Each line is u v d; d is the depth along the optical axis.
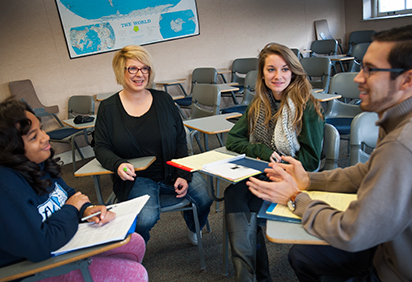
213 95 3.18
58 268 1.04
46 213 1.11
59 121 4.30
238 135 1.88
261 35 5.96
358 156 1.64
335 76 3.14
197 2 5.18
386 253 0.96
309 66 4.31
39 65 4.23
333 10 6.91
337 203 1.06
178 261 2.00
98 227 1.12
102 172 1.75
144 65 1.83
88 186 3.43
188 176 1.85
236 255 1.39
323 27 6.70
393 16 6.21
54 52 4.29
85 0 4.32
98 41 4.50
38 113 4.07
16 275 0.96
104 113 1.90
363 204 0.83
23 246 0.98
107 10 4.48
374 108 0.92
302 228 0.97
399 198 0.79
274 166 1.11
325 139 1.70
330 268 1.13
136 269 1.28
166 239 2.27
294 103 1.64
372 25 6.65
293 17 6.31
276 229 0.97
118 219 1.16
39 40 4.18
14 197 0.98
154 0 4.78
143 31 4.79
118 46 4.64
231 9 5.54
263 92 1.78
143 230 1.67
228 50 5.63
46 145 1.12
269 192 1.08
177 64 5.17
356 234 0.83
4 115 1.02
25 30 4.09
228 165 1.44
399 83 0.85
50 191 1.20
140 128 1.89
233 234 1.43
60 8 4.22
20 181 1.03
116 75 1.85
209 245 2.13
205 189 1.93
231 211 1.47
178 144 2.01
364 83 0.91
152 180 1.91
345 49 7.27
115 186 1.84
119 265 1.26
